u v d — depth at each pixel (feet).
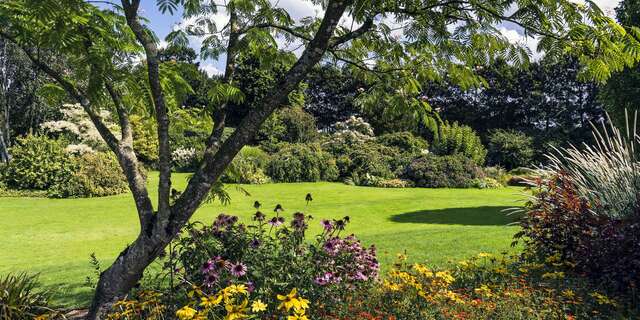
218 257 10.98
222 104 11.21
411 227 33.14
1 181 52.65
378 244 23.97
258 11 12.75
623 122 34.94
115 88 11.75
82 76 11.34
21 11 9.61
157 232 9.84
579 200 18.07
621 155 20.06
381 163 68.23
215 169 9.87
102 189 50.03
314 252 12.69
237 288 9.07
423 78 13.56
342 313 12.02
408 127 13.84
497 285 15.33
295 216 13.26
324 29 9.56
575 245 17.28
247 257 12.12
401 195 52.85
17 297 13.09
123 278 10.06
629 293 14.58
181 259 12.59
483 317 12.52
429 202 46.68
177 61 13.12
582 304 13.83
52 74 10.73
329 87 118.62
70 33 9.65
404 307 12.66
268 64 13.97
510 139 84.48
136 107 13.07
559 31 10.70
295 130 84.79
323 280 11.87
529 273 16.99
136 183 10.30
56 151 54.49
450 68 12.95
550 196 19.07
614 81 34.76
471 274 16.79
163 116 10.11
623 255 14.85
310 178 66.23
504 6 10.82
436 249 22.50
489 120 118.11
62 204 44.42
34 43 10.37
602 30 9.94
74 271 20.49
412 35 11.97
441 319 12.35
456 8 11.03
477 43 11.68
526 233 19.38
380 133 95.04
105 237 30.89
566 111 108.68
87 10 10.98
